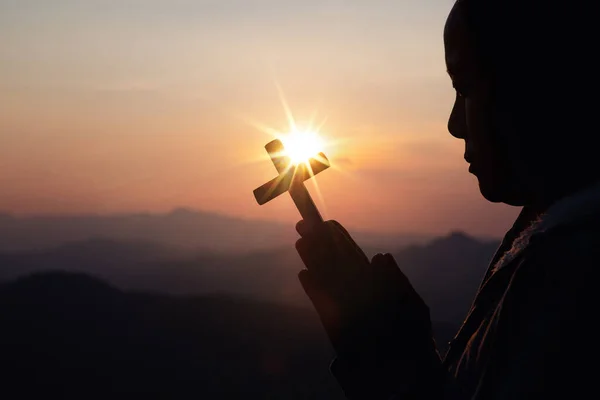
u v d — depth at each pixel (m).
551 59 0.88
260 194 1.17
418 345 1.04
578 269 0.78
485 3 0.92
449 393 0.92
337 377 1.07
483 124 0.95
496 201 0.98
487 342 0.86
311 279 1.11
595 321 0.76
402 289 1.09
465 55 0.95
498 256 1.13
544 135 0.89
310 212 1.15
